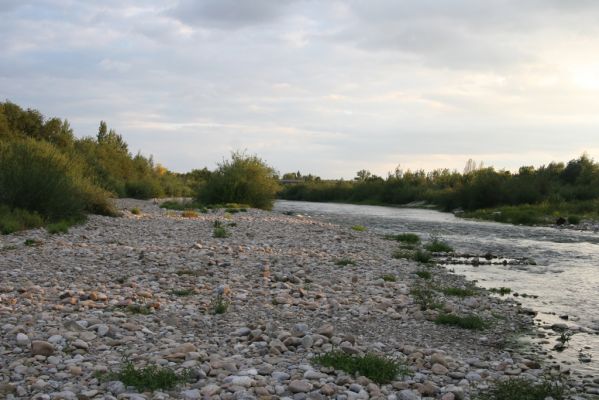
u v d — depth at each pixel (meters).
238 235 20.45
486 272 16.14
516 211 44.66
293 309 9.77
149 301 9.48
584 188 54.47
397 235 25.48
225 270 13.05
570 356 8.05
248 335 7.93
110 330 7.59
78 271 12.06
